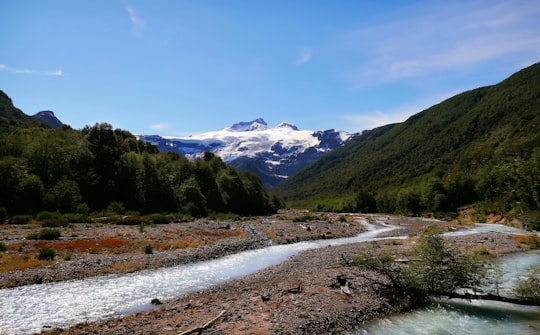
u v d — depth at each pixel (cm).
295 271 2700
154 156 11419
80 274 2497
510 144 13538
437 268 1992
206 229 5372
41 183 6888
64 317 1680
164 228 5334
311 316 1639
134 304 1906
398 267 2138
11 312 1731
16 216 5747
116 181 8644
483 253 3491
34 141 8444
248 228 5809
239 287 2252
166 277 2550
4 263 2591
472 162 15375
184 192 9506
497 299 1894
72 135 9475
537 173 8375
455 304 1938
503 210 8425
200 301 1908
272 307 1755
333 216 10456
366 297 1959
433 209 11869
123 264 2823
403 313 1792
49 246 3266
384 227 7181
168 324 1523
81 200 7631
